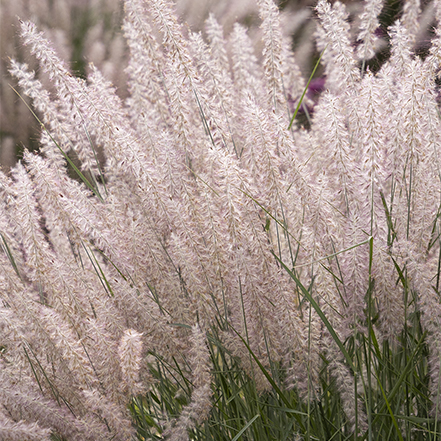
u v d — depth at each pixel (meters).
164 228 2.26
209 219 2.21
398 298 2.21
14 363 2.20
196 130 2.34
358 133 2.27
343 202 2.25
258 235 2.20
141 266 2.25
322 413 2.28
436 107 2.24
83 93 2.27
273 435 2.26
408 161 2.24
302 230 2.24
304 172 2.22
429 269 2.23
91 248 2.25
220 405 2.28
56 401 2.22
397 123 2.22
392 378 2.27
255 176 2.24
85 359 2.17
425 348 2.27
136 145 2.24
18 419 2.19
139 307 2.21
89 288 2.23
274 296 2.21
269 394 2.29
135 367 2.14
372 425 2.24
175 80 2.27
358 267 2.20
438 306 2.17
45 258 2.21
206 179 2.27
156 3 2.26
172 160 2.26
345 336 2.23
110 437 2.19
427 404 2.26
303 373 2.23
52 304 2.21
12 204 2.26
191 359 2.23
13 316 2.19
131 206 2.33
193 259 2.22
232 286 2.22
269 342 2.22
